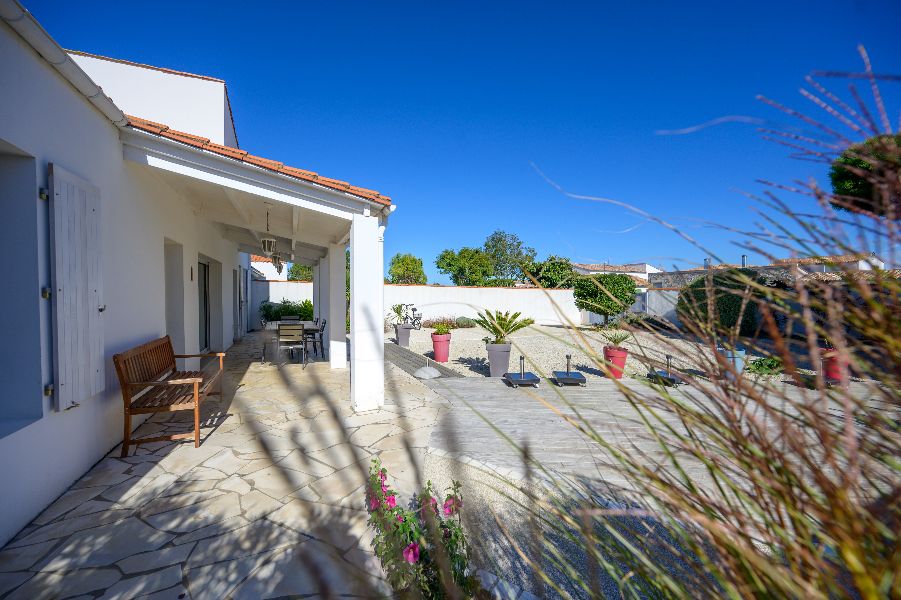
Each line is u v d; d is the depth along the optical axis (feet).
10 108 8.48
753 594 2.23
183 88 25.07
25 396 9.10
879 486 1.91
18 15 8.04
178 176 17.47
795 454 2.10
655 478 2.59
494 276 114.01
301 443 13.41
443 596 5.09
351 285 17.30
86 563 7.41
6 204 9.04
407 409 17.67
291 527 8.53
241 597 6.58
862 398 1.97
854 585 1.89
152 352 15.60
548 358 35.17
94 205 11.47
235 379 24.06
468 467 11.46
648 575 2.69
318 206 16.66
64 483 10.07
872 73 2.00
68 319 10.08
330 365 27.94
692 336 2.57
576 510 3.02
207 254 28.45
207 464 11.71
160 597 6.59
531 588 6.10
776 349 2.19
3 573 7.16
